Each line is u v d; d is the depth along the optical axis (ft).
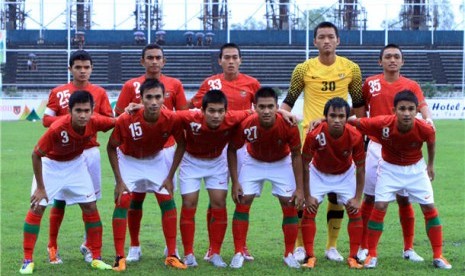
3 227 30.83
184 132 24.18
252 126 23.62
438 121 107.45
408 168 24.07
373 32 143.13
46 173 23.66
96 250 24.12
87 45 134.82
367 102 26.53
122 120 23.52
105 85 122.01
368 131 23.85
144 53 26.35
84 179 23.99
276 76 129.90
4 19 139.13
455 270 23.26
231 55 27.12
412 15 148.46
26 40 142.82
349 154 24.03
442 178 46.11
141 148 24.02
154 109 22.94
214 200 24.59
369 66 130.31
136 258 25.09
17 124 100.07
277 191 24.62
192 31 142.61
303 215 24.49
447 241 27.73
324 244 27.91
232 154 24.52
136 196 25.27
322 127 23.62
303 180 24.26
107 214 34.09
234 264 23.94
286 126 23.65
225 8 141.69
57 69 129.80
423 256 25.46
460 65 134.62
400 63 25.77
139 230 27.58
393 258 25.12
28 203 37.37
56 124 22.93
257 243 27.86
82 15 146.41
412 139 23.44
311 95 26.27
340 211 25.39
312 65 26.32
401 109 22.88
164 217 24.47
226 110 23.91
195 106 27.89
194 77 129.70
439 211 34.19
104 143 73.67
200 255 26.09
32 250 23.61
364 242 26.17
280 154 24.48
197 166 24.62
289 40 140.05
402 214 25.17
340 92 26.16
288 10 147.13
